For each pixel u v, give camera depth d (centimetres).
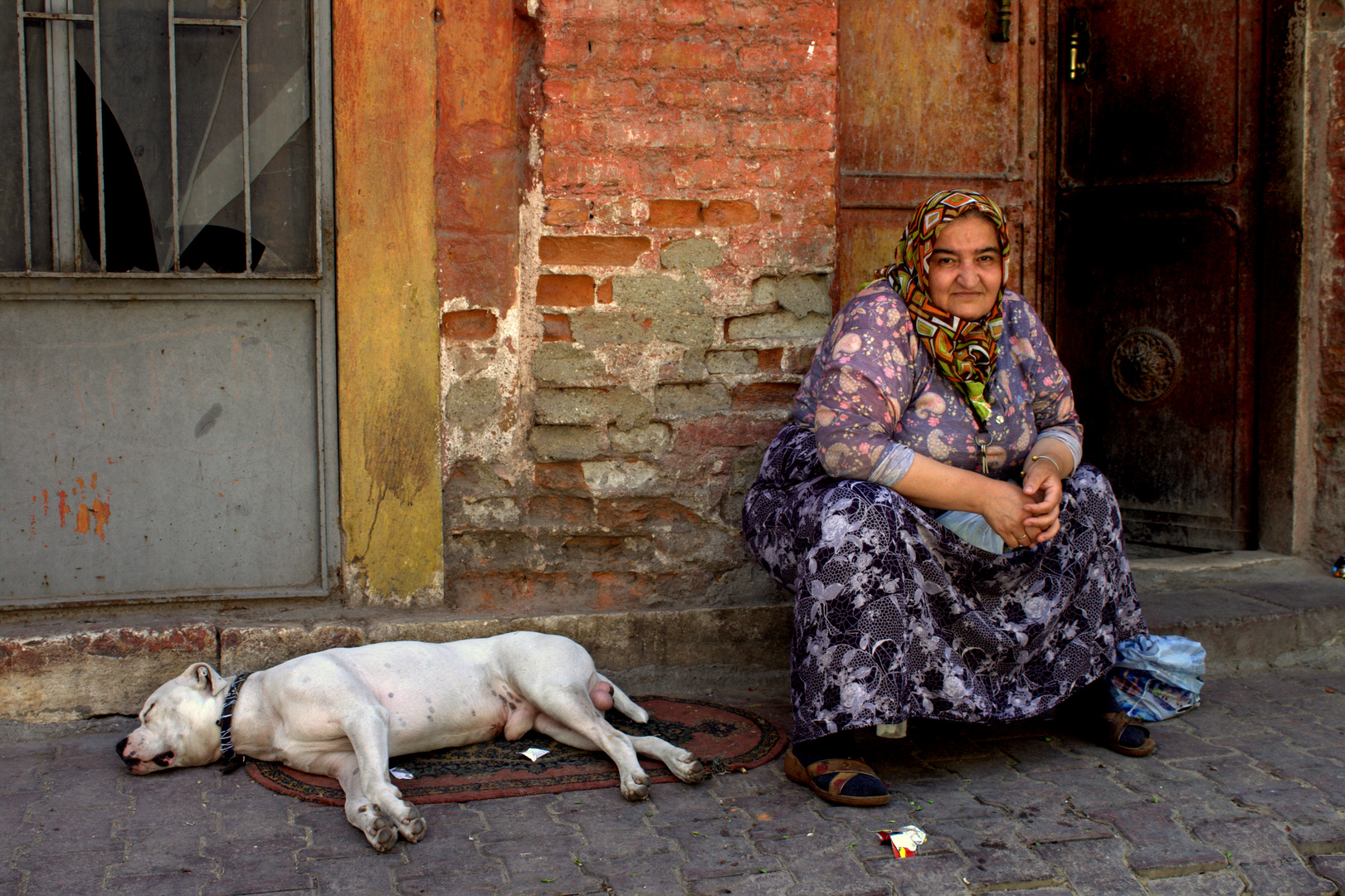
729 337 357
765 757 300
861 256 425
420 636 335
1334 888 238
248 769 292
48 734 317
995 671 288
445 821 262
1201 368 466
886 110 422
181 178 334
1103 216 492
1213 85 452
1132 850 249
